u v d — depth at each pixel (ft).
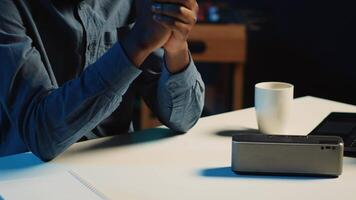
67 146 3.60
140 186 3.17
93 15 4.29
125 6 4.58
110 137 4.05
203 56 9.73
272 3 11.60
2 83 3.62
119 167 3.46
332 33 11.46
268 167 3.33
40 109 3.52
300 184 3.22
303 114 4.73
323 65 11.68
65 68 4.21
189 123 4.17
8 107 3.66
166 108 4.08
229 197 3.03
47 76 3.69
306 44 11.69
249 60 11.72
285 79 11.85
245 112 4.79
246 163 3.33
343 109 4.94
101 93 3.42
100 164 3.51
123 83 3.44
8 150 4.21
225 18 10.17
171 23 3.34
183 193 3.08
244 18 10.56
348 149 3.69
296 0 11.48
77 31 4.17
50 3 4.08
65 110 3.43
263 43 11.68
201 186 3.18
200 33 9.64
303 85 11.81
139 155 3.69
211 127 4.34
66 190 3.10
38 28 4.07
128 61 3.38
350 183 3.26
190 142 3.98
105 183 3.21
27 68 3.59
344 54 11.47
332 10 11.35
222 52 9.76
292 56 11.78
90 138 4.36
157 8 3.29
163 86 4.03
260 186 3.19
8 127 4.16
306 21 11.58
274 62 11.81
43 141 3.51
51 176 3.30
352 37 11.29
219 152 3.76
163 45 3.70
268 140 3.34
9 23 3.72
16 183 3.19
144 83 4.43
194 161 3.58
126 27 4.51
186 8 3.36
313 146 3.29
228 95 10.93
